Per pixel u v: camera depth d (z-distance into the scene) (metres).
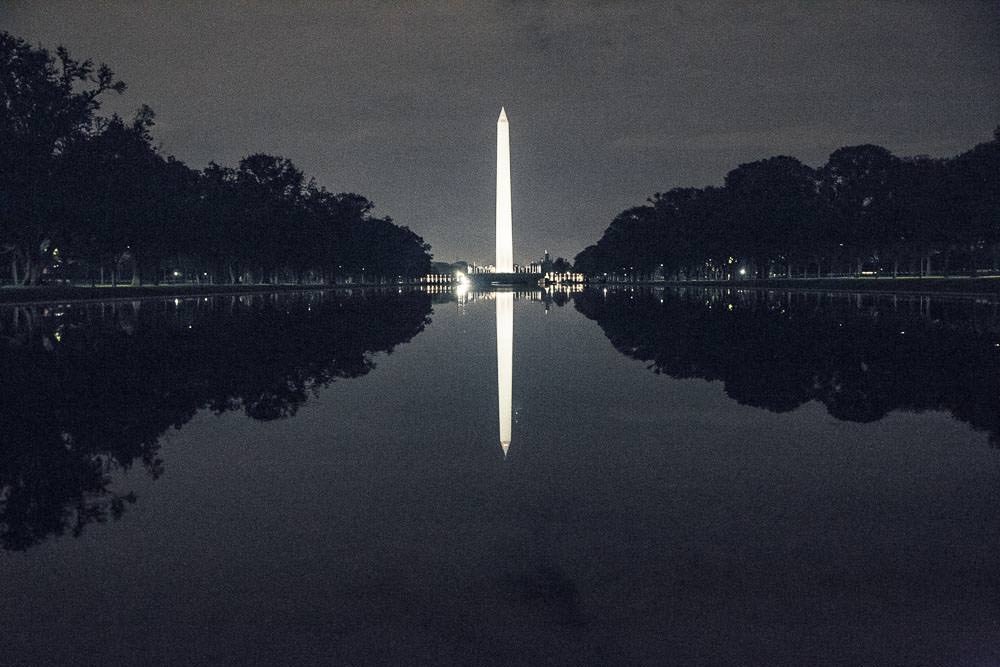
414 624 5.08
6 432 11.53
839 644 4.80
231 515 7.45
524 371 18.89
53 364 20.14
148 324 35.81
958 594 5.51
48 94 64.62
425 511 7.52
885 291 70.31
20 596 5.60
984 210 72.44
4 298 56.00
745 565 6.04
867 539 6.63
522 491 8.24
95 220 70.12
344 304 63.00
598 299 71.94
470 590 5.61
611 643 4.81
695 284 128.50
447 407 13.76
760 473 8.94
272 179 117.38
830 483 8.46
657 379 17.22
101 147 69.50
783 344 24.55
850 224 98.19
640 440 10.87
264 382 17.00
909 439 10.77
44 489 8.45
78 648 4.83
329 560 6.21
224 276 136.25
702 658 4.62
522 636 4.91
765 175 117.25
